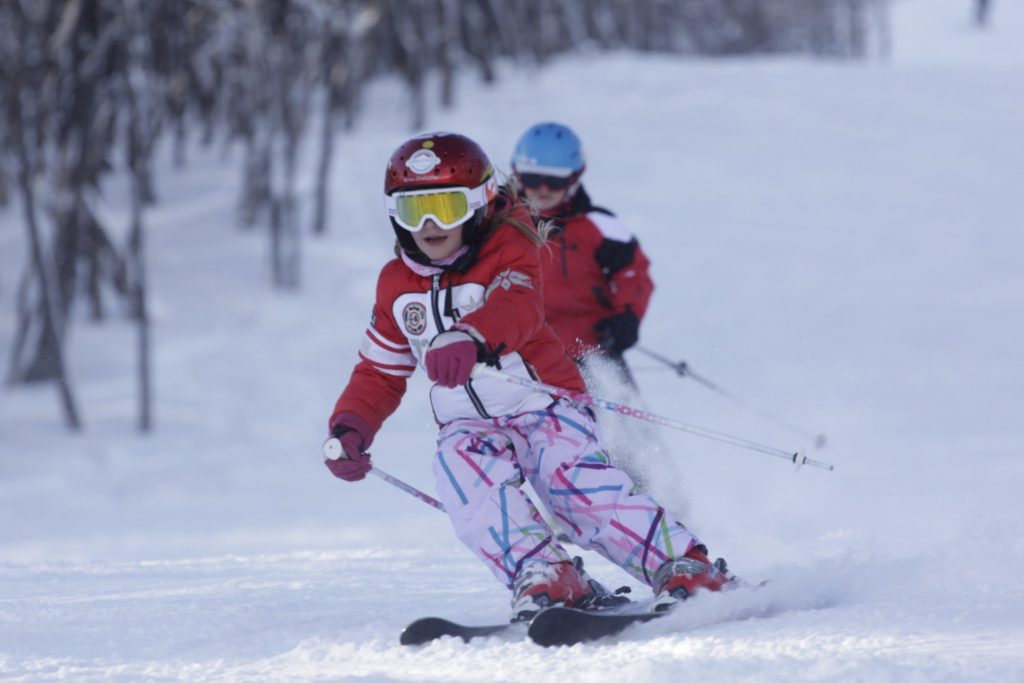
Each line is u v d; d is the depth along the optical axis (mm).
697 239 76312
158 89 73562
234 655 10062
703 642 8781
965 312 62969
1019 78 114688
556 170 18891
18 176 55844
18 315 66812
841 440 35688
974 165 89562
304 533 29891
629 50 146500
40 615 12336
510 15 118625
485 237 11086
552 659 8789
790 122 99562
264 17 75188
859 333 59875
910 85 111562
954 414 42344
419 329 11164
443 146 10695
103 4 62375
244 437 52094
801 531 16781
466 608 12023
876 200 82938
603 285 19250
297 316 68062
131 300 65812
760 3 171000
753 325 61656
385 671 8898
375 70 114125
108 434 52312
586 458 10805
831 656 7945
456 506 10672
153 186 87750
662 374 52781
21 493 42094
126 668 9562
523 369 11117
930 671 7355
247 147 81625
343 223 80750
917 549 12836
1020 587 10156
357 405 11531
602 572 14445
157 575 16516
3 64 56188
